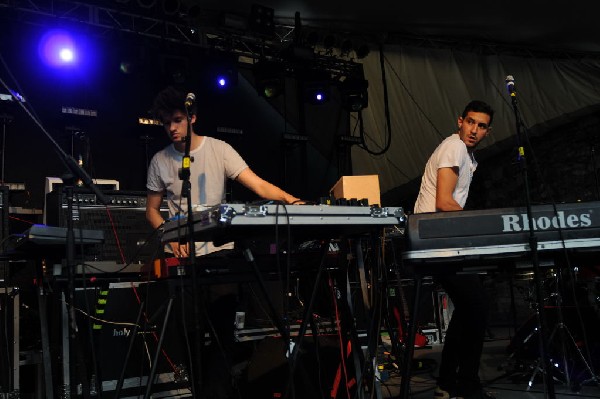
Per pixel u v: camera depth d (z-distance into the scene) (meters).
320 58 7.00
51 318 3.13
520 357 3.97
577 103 7.80
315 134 7.34
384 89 7.13
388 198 8.55
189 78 6.08
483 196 9.06
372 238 2.47
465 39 7.00
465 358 2.67
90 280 2.81
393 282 4.00
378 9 6.16
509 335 6.68
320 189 7.27
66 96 5.47
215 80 6.19
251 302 3.39
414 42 7.10
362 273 2.65
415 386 3.72
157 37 5.88
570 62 7.29
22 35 5.31
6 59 5.21
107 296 2.81
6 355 3.04
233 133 6.30
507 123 8.03
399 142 8.01
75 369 2.39
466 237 1.89
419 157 8.17
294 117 7.13
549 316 3.95
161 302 2.63
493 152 8.47
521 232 1.89
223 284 2.38
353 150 7.88
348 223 1.94
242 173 2.65
